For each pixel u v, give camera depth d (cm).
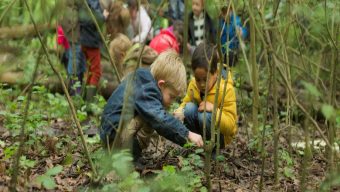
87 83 718
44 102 640
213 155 495
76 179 442
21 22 562
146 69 445
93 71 714
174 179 387
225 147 547
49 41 728
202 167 477
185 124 499
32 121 520
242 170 486
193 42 705
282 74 358
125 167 345
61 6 371
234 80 621
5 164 452
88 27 650
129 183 366
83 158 481
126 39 551
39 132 551
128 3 686
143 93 436
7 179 420
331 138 431
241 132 617
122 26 648
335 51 443
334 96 454
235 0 485
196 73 471
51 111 596
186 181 405
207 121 481
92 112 645
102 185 388
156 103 437
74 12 509
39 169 461
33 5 462
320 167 493
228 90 480
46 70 668
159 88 448
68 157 475
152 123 436
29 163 426
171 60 448
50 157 488
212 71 468
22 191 407
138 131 453
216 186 440
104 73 798
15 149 476
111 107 446
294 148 552
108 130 445
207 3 471
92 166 379
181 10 709
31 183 415
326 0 427
